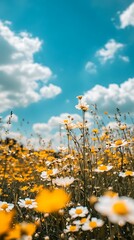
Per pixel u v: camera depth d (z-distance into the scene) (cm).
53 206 26
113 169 85
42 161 125
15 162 153
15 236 30
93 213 53
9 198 95
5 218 27
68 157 84
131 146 92
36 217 61
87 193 66
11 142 158
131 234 47
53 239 54
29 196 89
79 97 79
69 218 53
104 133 109
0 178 122
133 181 67
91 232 46
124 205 27
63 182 44
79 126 79
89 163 81
